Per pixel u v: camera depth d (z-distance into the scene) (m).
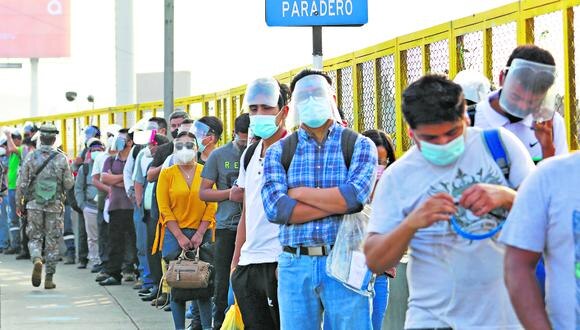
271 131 11.62
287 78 21.62
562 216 6.18
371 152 9.98
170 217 16.16
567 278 6.19
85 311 19.62
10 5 65.31
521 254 6.30
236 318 12.24
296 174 10.01
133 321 18.38
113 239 23.47
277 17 14.90
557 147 8.35
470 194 6.75
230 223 14.85
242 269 11.66
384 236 7.05
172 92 23.86
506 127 8.34
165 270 16.47
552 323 6.29
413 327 7.26
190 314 18.12
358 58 17.42
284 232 10.08
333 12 14.98
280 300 10.17
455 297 7.14
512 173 7.15
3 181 32.94
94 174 24.22
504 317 7.16
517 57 8.04
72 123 39.34
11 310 19.86
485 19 12.84
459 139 6.86
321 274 9.91
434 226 7.14
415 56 14.99
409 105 6.82
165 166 17.06
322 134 10.05
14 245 32.41
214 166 14.98
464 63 13.43
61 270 27.23
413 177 7.17
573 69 11.02
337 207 9.80
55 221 23.12
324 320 10.55
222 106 26.20
